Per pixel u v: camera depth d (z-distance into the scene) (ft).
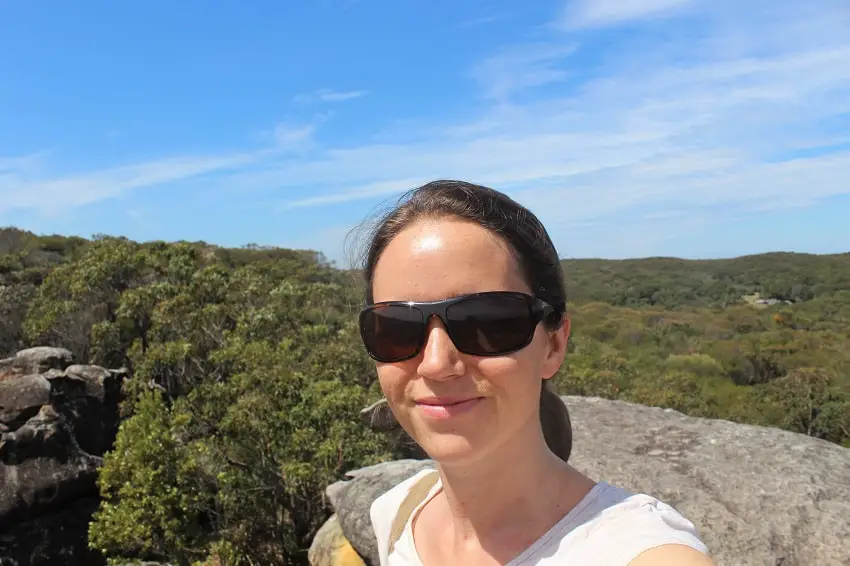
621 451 16.07
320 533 19.56
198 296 87.25
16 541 49.62
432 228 3.92
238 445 47.47
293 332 81.10
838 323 173.17
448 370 3.66
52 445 53.26
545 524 3.80
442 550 4.30
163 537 45.11
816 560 12.21
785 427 82.69
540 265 4.05
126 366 84.99
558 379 72.74
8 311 98.84
